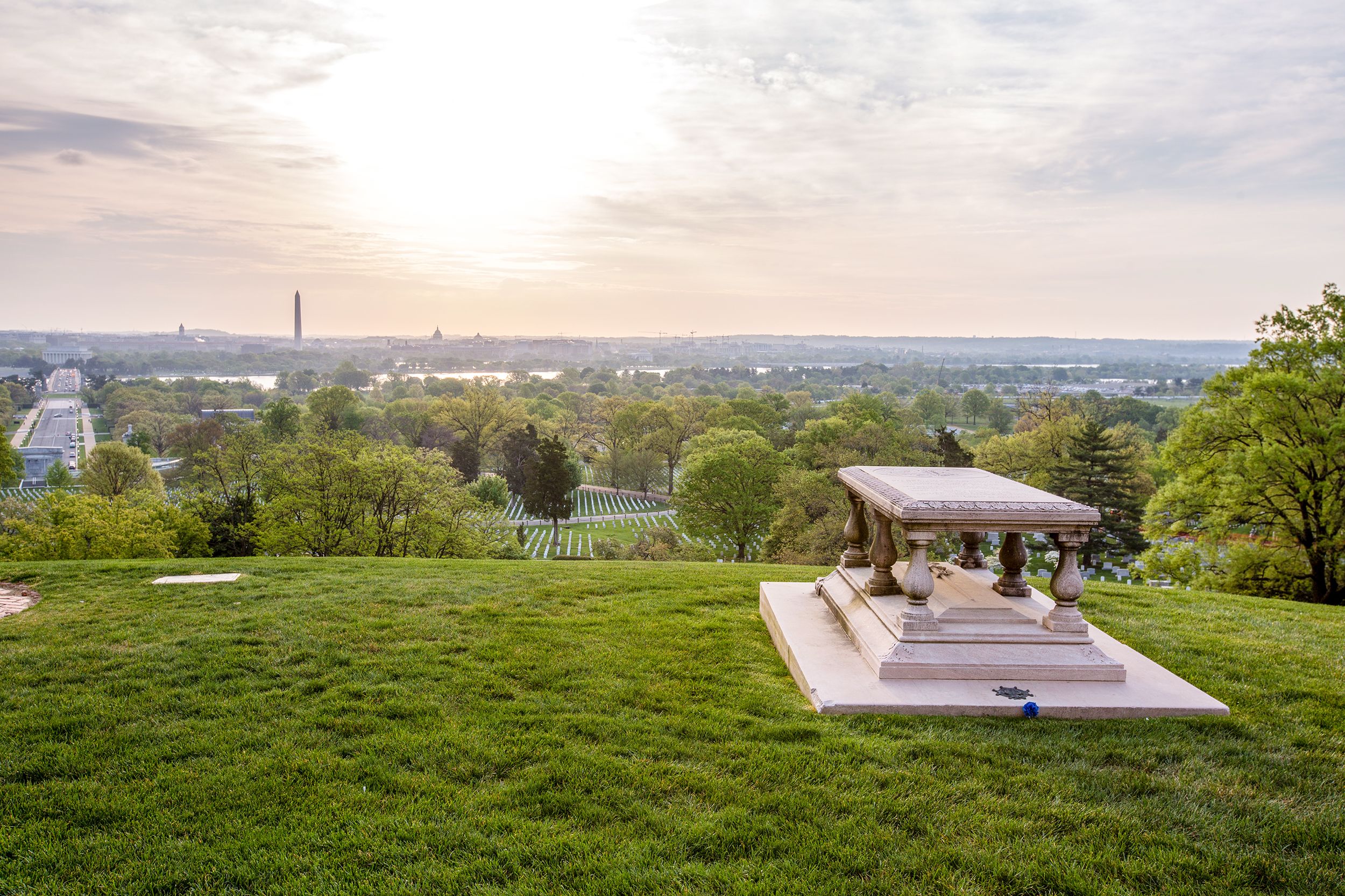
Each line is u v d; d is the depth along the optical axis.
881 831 4.24
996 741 5.35
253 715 5.79
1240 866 3.97
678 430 88.56
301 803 4.54
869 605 7.36
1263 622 8.95
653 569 12.26
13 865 3.91
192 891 3.73
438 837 4.19
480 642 7.64
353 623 8.30
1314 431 18.14
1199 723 5.71
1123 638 8.04
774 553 40.66
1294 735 5.53
